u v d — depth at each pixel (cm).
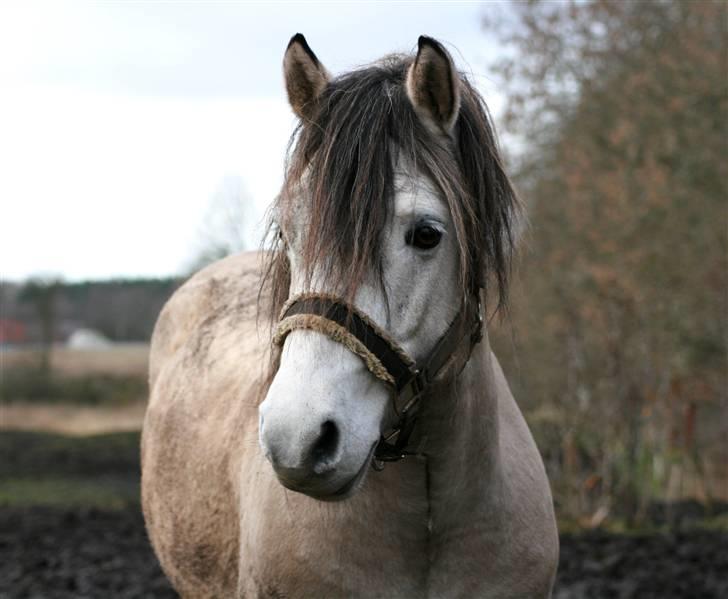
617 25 1446
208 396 428
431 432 299
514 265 337
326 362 263
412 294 275
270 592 321
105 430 2777
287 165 300
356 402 266
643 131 1341
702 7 1291
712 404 1407
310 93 304
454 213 275
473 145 298
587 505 1224
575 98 1489
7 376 3209
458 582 311
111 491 1619
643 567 911
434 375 287
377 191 268
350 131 275
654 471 1250
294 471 252
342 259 265
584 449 1289
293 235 281
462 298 289
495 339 998
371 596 308
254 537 330
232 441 381
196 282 526
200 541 397
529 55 1497
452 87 286
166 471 436
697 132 1286
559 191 1430
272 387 263
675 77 1301
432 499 304
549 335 1255
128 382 3322
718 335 1320
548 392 1242
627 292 1243
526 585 321
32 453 2114
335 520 305
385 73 296
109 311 4859
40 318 3322
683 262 1299
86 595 807
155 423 464
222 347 450
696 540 1060
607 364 1242
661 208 1297
